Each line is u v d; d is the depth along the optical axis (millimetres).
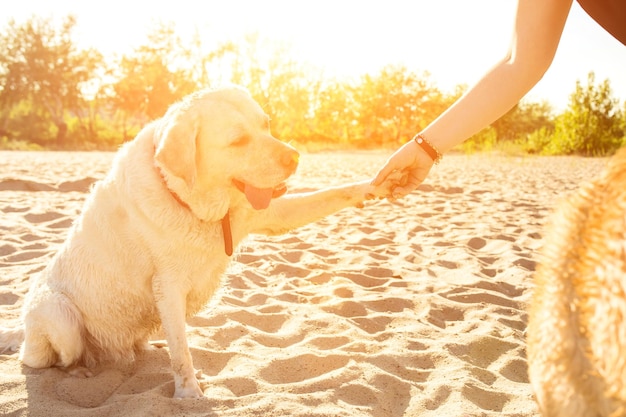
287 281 5453
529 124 65688
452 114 2434
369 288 5316
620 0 1757
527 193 12070
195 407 3008
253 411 2963
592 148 31125
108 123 62438
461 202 10578
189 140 3109
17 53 52969
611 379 1069
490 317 4578
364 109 64562
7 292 4773
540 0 2002
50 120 55688
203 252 3285
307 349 3893
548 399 1241
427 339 4129
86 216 3537
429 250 6836
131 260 3346
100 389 3322
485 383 3520
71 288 3492
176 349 3217
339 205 3455
